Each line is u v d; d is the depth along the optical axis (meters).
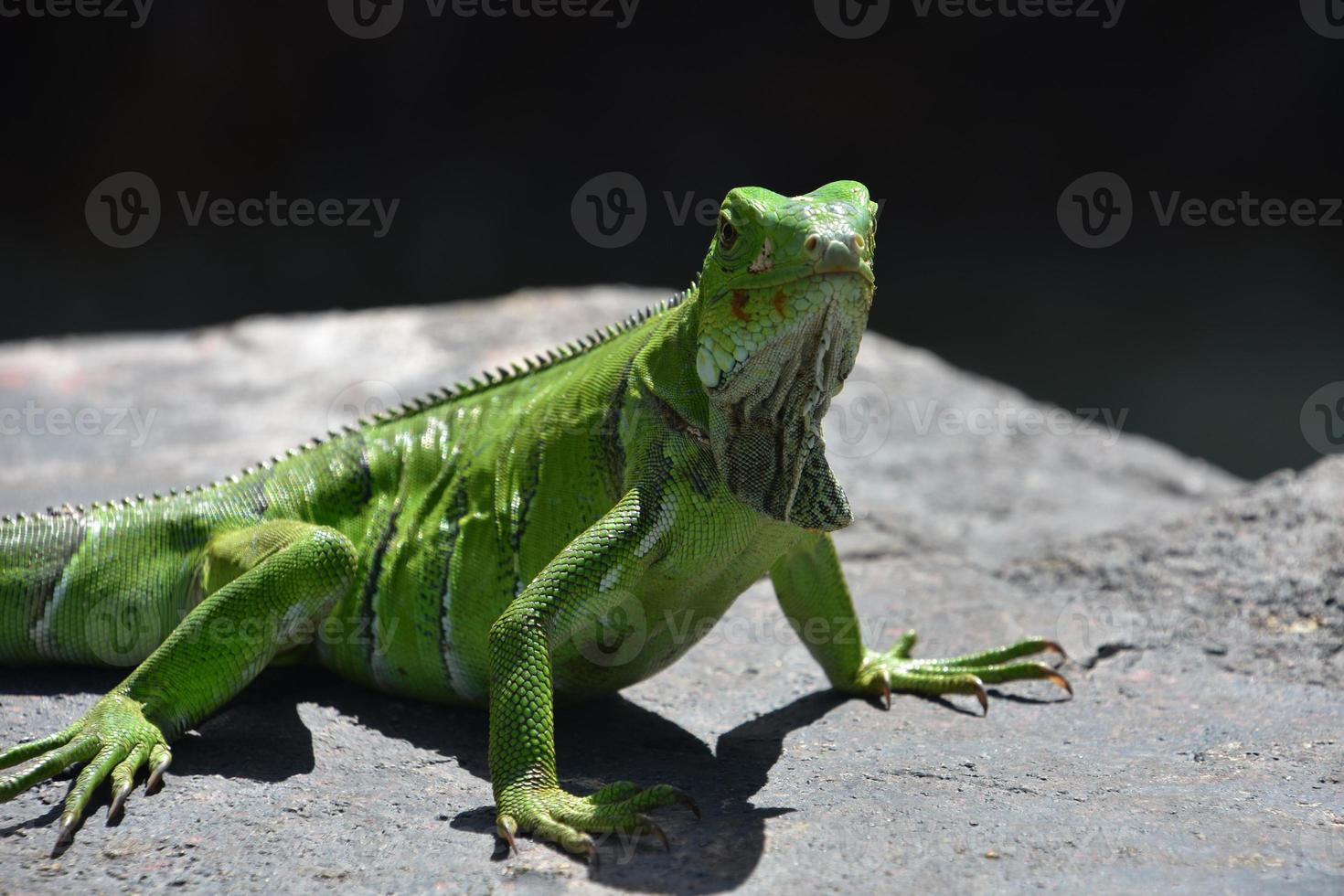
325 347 20.36
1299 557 11.95
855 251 7.20
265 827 7.38
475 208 40.56
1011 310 36.22
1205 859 6.80
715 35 43.03
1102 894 6.36
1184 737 9.02
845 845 6.96
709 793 7.89
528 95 42.59
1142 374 33.31
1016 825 7.23
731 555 8.30
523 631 7.76
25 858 6.97
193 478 14.86
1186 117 40.97
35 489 14.43
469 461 9.43
